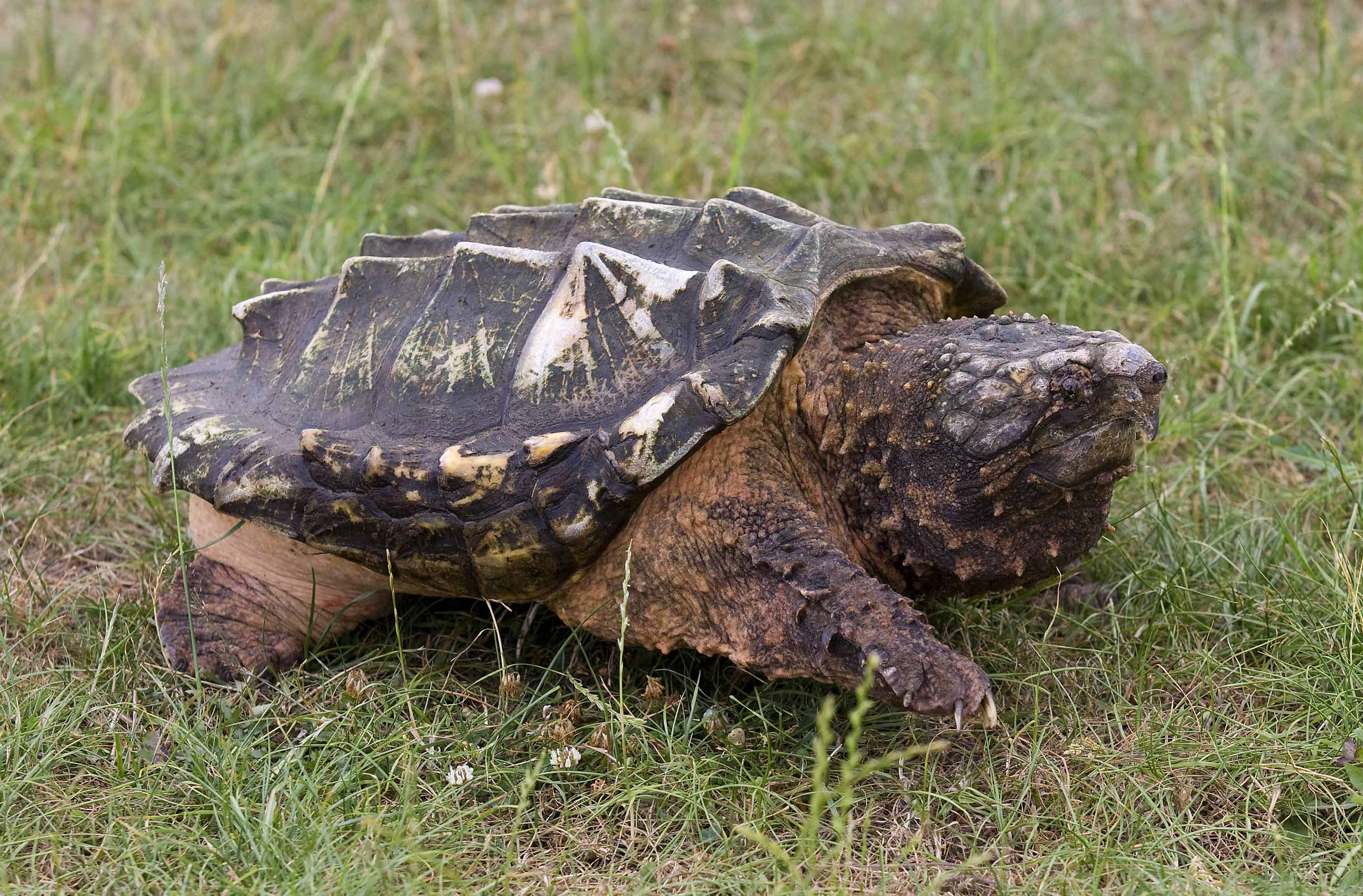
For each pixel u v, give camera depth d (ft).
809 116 19.06
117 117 18.28
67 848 8.64
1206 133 17.83
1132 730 9.84
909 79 19.22
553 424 9.59
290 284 12.24
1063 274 15.88
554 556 9.56
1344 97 17.92
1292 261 15.46
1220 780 9.27
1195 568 11.45
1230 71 19.01
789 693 10.18
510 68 20.75
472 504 9.49
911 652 8.54
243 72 19.98
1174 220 16.33
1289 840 8.66
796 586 8.99
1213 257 15.76
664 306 9.73
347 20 21.42
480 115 19.45
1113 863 8.43
